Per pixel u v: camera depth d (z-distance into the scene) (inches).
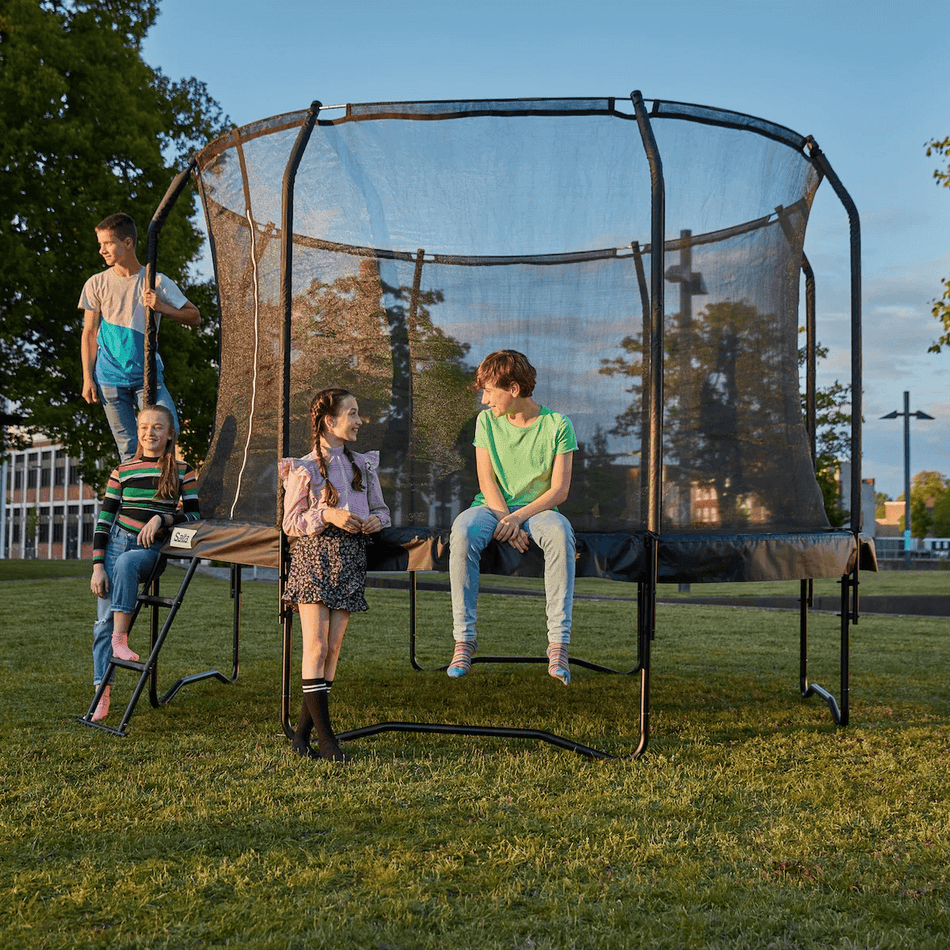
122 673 207.3
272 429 152.3
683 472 150.1
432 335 191.3
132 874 85.7
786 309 162.7
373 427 183.2
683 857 90.7
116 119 637.9
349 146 153.6
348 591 134.6
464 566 131.7
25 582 492.7
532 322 183.3
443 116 147.6
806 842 95.8
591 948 71.2
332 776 121.3
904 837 98.7
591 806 108.3
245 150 156.5
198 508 168.2
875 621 378.9
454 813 105.3
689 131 145.6
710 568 136.6
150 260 175.3
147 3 732.7
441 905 78.6
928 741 146.2
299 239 158.2
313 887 82.6
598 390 168.9
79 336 625.9
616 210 150.6
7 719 156.5
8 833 96.6
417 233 159.8
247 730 150.9
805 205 164.1
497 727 141.3
